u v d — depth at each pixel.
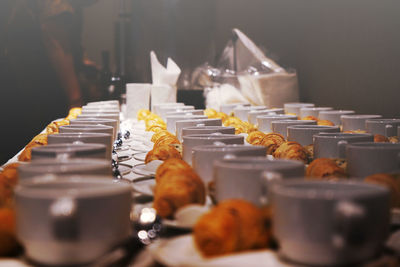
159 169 0.88
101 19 5.55
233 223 0.53
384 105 3.50
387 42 3.42
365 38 3.67
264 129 1.86
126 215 0.56
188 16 5.50
